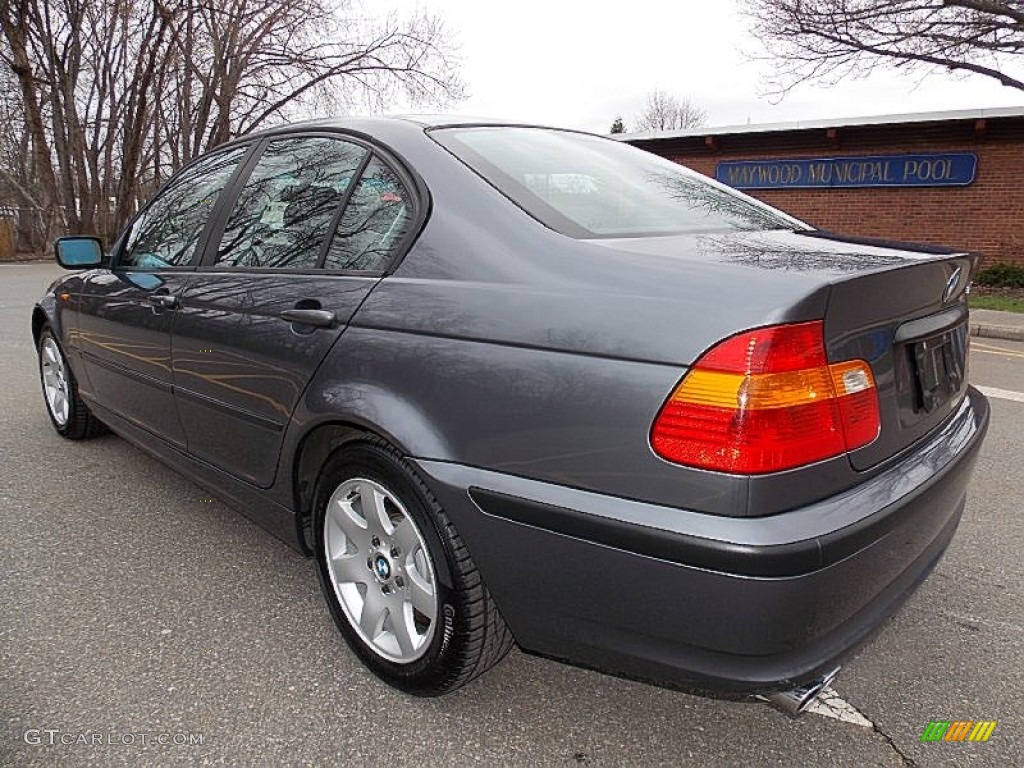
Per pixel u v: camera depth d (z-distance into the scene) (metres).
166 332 3.06
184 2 22.50
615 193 2.38
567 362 1.75
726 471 1.55
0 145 28.92
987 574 3.00
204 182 3.26
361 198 2.45
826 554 1.57
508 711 2.20
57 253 3.61
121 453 4.29
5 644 2.47
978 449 2.24
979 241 13.91
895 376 1.87
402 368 2.05
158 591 2.81
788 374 1.56
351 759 2.00
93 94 25.45
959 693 2.29
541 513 1.77
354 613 2.36
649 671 1.76
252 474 2.71
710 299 1.64
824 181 15.29
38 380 5.99
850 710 2.21
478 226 2.10
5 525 3.35
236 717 2.15
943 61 12.87
